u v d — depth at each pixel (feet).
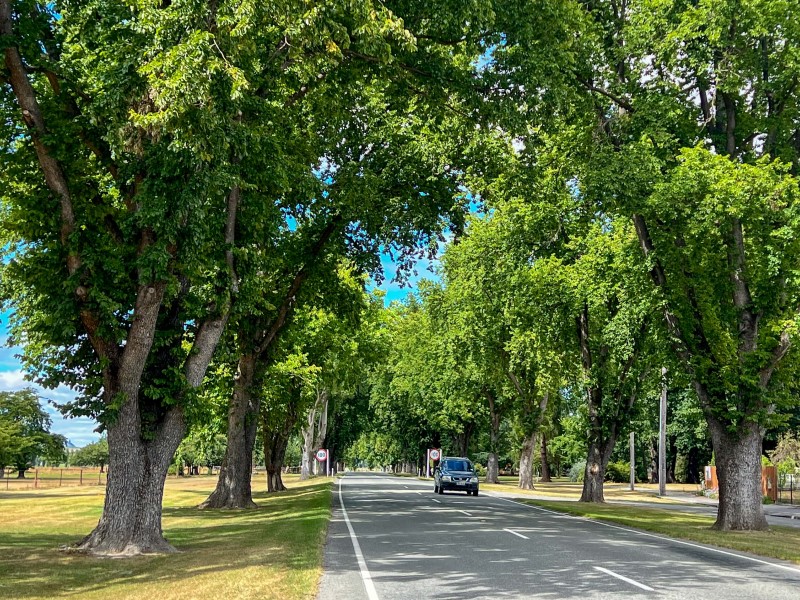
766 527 69.41
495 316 133.28
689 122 75.82
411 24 54.49
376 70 59.77
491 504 97.81
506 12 53.11
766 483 139.95
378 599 29.12
